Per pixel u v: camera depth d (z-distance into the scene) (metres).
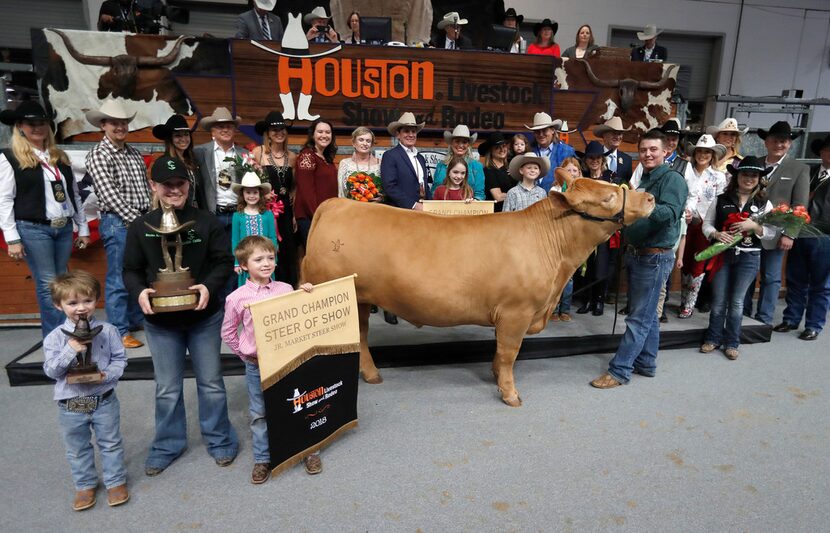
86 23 9.81
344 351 2.87
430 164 5.27
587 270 5.09
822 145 4.91
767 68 12.44
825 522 2.43
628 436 3.11
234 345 2.55
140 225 2.47
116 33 4.71
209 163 4.21
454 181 4.34
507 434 3.10
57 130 4.77
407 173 4.49
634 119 6.16
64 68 4.67
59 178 3.78
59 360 2.18
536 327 3.51
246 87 4.97
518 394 3.61
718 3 11.88
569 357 4.36
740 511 2.49
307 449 2.75
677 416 3.35
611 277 5.48
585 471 2.76
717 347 4.58
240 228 3.98
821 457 2.94
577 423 3.24
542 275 3.23
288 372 2.58
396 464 2.79
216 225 2.64
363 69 5.13
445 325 3.42
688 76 12.50
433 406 3.42
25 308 4.95
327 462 2.80
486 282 3.19
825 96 12.82
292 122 5.11
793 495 2.61
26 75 6.12
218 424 2.75
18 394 3.56
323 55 5.01
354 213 3.37
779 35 12.28
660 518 2.43
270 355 2.49
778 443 3.07
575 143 6.04
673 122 5.31
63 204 3.82
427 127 5.41
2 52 8.88
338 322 2.81
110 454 2.43
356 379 2.98
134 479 2.64
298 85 5.04
